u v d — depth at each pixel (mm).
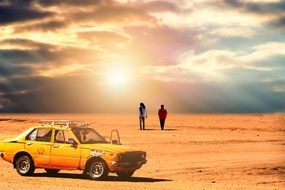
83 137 19625
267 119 84750
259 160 25562
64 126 19516
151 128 55250
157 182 18359
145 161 19438
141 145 33844
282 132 47125
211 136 41844
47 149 19438
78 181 18234
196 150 30766
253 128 53750
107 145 19016
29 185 16859
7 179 18641
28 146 19750
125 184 17578
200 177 20188
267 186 17984
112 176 19922
